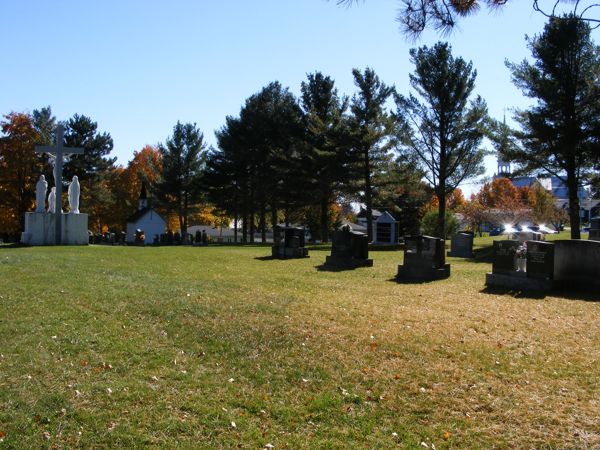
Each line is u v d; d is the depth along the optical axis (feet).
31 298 38.01
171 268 57.72
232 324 31.86
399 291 44.70
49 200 101.40
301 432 19.31
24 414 20.06
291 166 150.00
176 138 189.47
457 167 120.98
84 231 97.25
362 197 141.38
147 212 171.83
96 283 44.27
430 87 114.83
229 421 19.93
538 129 90.27
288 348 27.86
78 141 189.06
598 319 34.14
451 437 18.92
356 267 61.46
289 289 44.80
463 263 69.97
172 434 18.99
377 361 26.09
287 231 73.82
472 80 115.65
